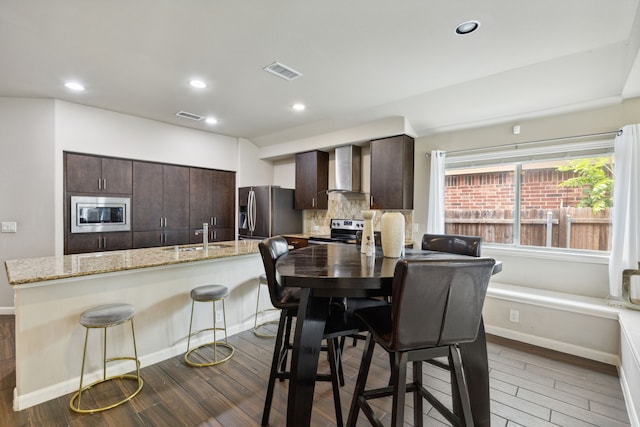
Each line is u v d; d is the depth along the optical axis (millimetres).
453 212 3947
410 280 1118
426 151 4066
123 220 4172
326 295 1306
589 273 2955
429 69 2756
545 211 3320
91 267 2186
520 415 1905
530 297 2922
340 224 4918
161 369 2406
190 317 2730
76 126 3734
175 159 4648
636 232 2594
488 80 2943
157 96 3467
